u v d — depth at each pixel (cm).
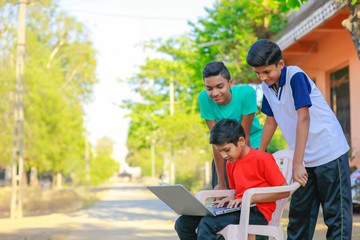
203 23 1317
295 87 344
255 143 459
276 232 337
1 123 2180
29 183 3341
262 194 335
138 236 802
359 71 1026
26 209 1642
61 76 2559
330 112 361
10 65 2183
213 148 414
